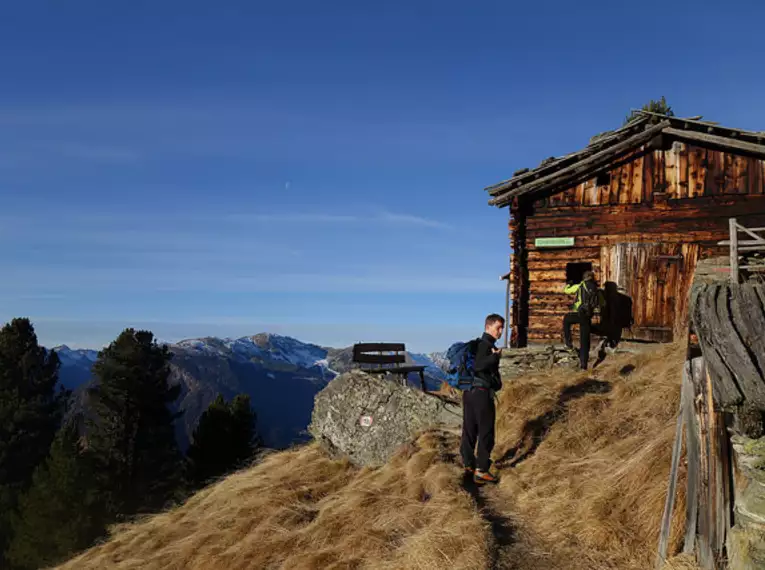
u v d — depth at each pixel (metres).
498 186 16.09
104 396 35.16
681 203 14.80
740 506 4.05
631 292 14.85
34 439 38.88
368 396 11.97
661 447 6.27
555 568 5.41
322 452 12.38
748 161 14.35
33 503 26.06
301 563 6.94
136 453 35.31
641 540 5.47
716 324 4.49
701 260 14.16
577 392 10.16
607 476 6.69
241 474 13.01
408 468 9.29
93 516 26.66
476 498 7.52
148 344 37.28
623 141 15.10
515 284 15.86
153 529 11.04
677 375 9.07
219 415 30.56
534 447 8.72
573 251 15.63
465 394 8.16
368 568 6.43
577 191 15.70
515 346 15.64
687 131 14.61
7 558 25.53
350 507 8.34
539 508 6.78
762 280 11.99
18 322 42.50
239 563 7.66
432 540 6.20
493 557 5.71
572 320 12.90
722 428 4.35
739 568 3.84
